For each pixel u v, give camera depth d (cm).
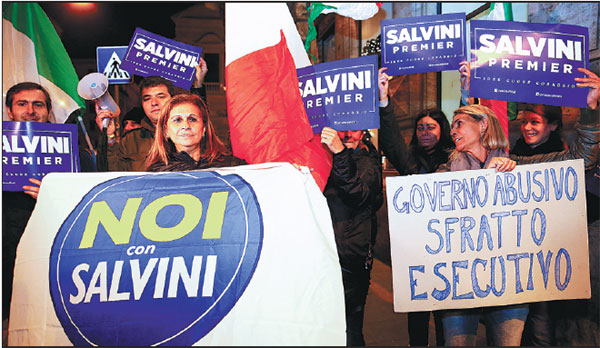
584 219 180
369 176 220
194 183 143
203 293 126
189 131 218
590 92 178
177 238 133
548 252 179
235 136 173
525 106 227
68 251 134
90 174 149
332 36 603
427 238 180
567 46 177
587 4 211
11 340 130
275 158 168
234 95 171
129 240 134
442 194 181
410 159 234
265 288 124
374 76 186
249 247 129
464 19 184
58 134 196
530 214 179
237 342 120
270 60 169
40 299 131
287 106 170
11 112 210
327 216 138
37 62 216
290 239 129
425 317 226
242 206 136
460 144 207
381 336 275
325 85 192
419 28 189
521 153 230
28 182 191
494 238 179
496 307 199
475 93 178
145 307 127
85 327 127
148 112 243
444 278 179
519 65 178
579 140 199
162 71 231
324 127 192
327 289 122
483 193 180
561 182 179
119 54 250
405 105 385
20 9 212
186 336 123
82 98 231
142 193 142
